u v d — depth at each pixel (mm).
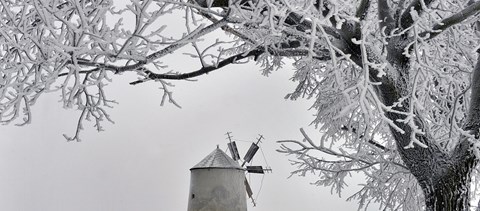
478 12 5117
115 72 4188
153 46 3932
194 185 18938
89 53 3654
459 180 4809
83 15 3363
